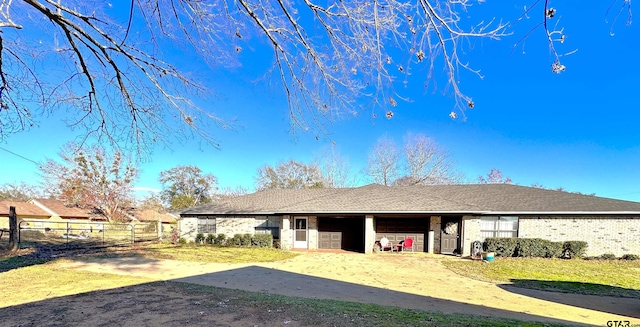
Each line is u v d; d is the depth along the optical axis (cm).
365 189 2089
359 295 778
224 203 2162
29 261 1157
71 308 563
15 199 4078
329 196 2028
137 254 1413
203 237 1964
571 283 988
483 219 1655
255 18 364
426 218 1762
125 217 3441
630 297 827
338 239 1880
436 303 706
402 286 903
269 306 581
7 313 533
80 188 3216
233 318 505
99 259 1244
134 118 569
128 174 3428
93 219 3381
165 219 4028
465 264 1323
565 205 1605
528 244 1523
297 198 2108
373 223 1705
